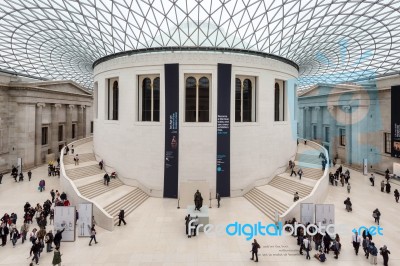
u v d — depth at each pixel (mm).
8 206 21266
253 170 25656
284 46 27703
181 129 24078
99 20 24906
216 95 24234
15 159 34219
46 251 14625
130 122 25609
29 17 25312
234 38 25281
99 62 29438
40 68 40438
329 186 28578
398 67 35406
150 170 24750
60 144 43344
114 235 16547
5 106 33281
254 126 25750
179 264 13336
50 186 27203
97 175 26609
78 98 47781
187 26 25359
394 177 32125
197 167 24125
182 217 19641
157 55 24500
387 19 23922
